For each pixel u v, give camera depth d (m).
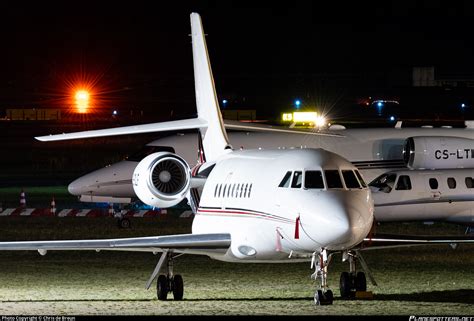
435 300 49.97
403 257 69.38
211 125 64.50
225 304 49.34
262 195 50.91
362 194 48.69
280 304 49.06
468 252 72.31
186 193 57.78
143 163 58.09
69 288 55.72
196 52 66.62
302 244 48.62
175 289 51.38
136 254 71.56
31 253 72.19
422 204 87.06
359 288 51.38
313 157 50.16
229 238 53.12
